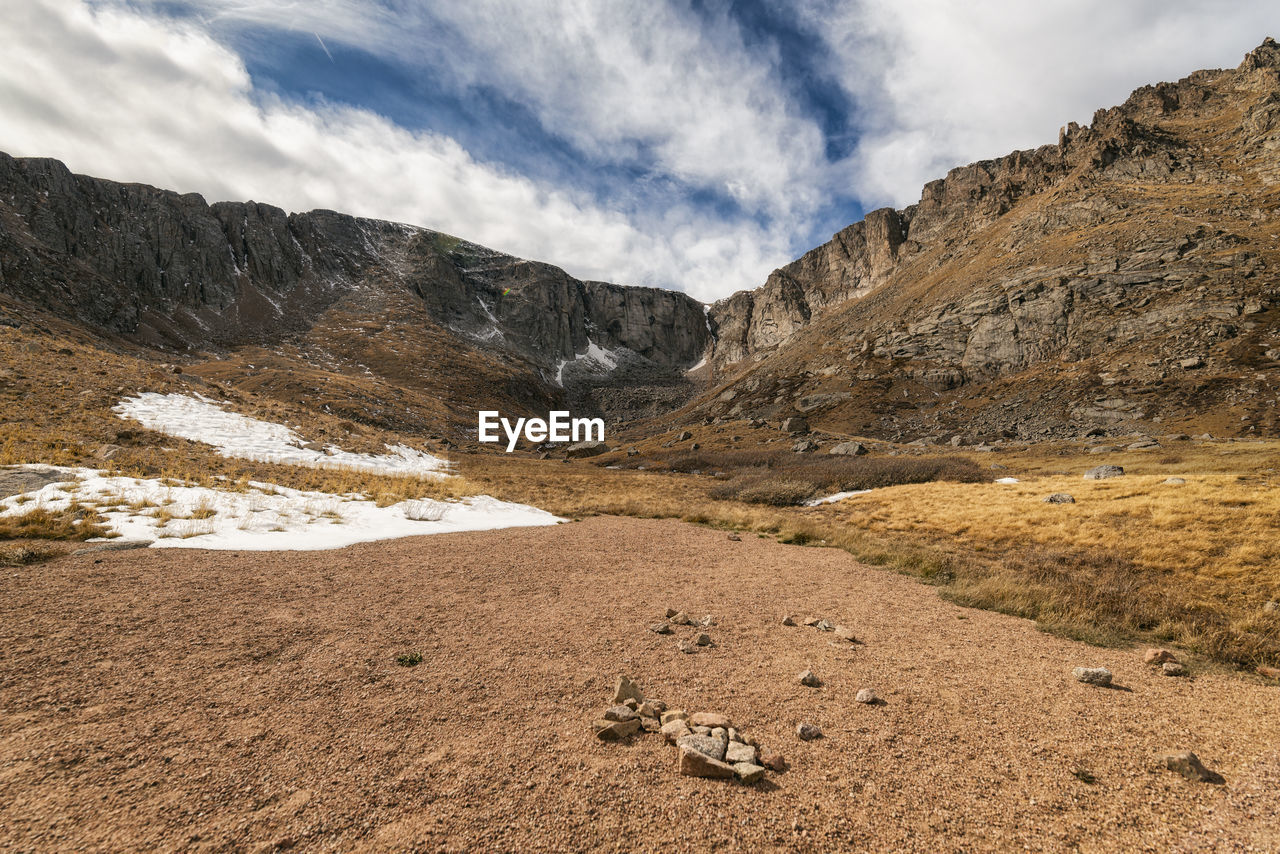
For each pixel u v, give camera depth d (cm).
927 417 10138
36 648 498
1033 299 11181
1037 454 5188
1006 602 925
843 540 1617
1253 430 5609
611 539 1542
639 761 381
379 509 1605
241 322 18212
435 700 463
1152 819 327
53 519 986
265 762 355
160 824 290
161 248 18138
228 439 2202
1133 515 1619
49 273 13825
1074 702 511
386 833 295
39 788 312
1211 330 8106
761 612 830
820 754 398
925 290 15625
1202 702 523
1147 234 10825
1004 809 337
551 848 291
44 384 2086
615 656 600
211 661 509
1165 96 18588
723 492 3491
